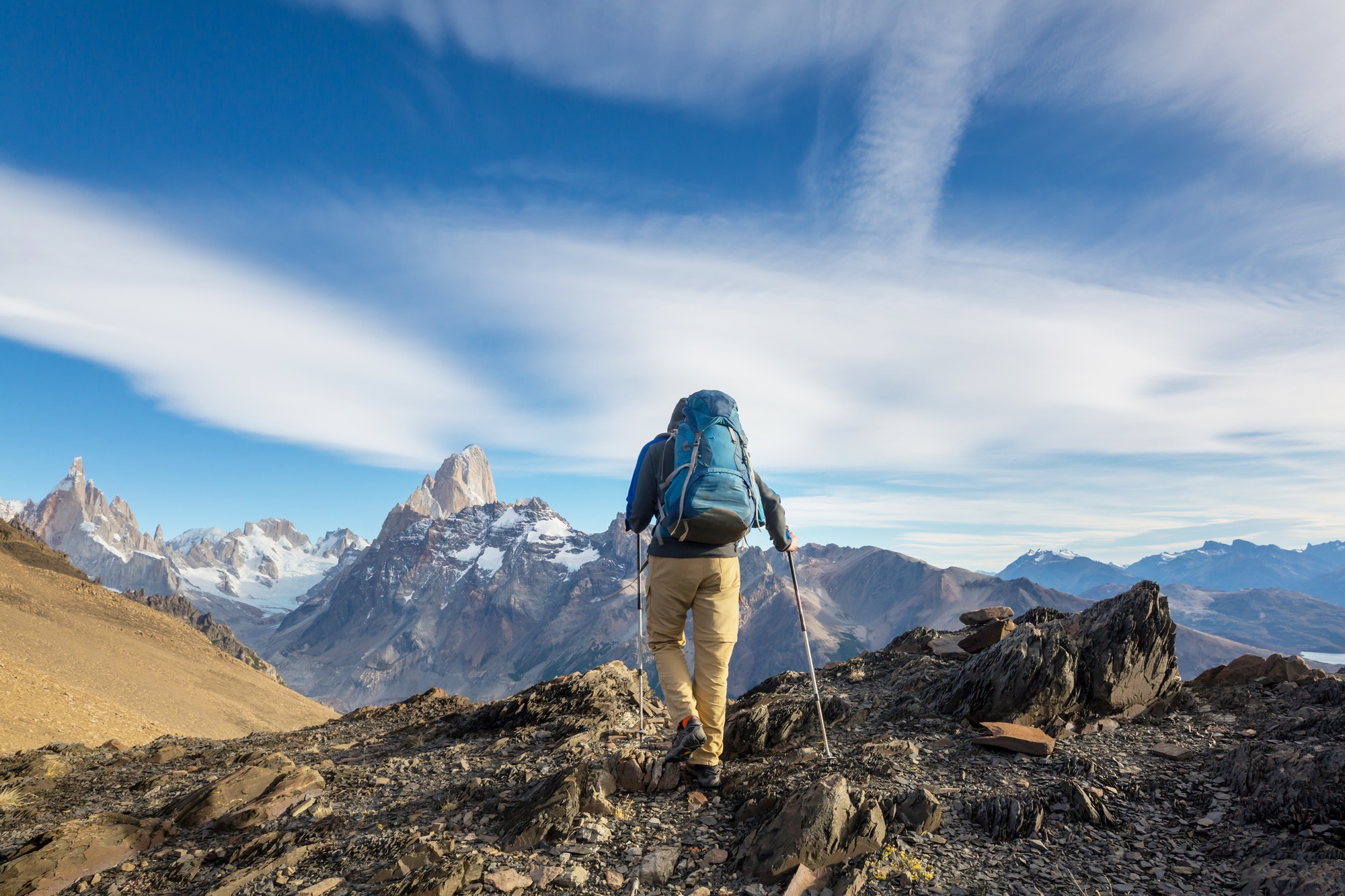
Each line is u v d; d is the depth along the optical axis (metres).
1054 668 5.53
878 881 3.42
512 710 7.73
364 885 3.77
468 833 4.32
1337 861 3.11
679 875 3.68
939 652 7.93
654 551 4.68
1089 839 3.76
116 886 4.27
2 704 27.22
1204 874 3.40
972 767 4.75
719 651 4.66
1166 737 4.96
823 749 5.35
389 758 6.75
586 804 4.39
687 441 4.57
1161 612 5.63
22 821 5.82
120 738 30.11
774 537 5.06
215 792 5.52
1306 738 4.40
